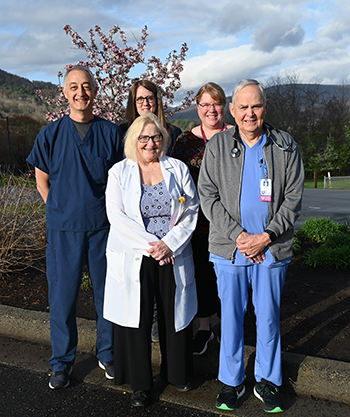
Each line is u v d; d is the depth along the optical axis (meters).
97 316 2.91
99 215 2.77
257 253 2.35
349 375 2.52
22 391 2.68
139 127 2.56
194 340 2.94
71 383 2.78
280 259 2.39
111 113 7.35
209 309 2.98
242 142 2.43
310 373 2.60
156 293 2.56
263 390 2.47
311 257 4.84
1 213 4.62
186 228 2.58
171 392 2.64
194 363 2.94
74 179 2.74
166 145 2.68
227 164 2.44
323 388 2.57
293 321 3.39
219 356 2.78
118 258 2.54
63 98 7.62
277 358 2.47
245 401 2.53
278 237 2.39
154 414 2.42
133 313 2.46
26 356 3.15
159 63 7.90
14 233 4.65
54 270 2.80
